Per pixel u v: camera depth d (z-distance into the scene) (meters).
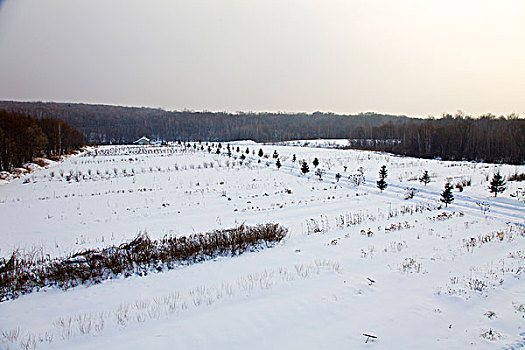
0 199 23.53
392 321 5.91
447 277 7.90
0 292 7.92
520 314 6.11
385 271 8.38
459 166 39.94
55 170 40.75
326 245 11.12
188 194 24.38
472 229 13.03
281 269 8.78
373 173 34.78
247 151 56.56
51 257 11.64
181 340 5.43
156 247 10.66
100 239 14.16
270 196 23.58
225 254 10.53
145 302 7.14
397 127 101.19
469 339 5.33
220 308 6.62
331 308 6.44
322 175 33.69
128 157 55.69
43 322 6.45
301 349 5.10
